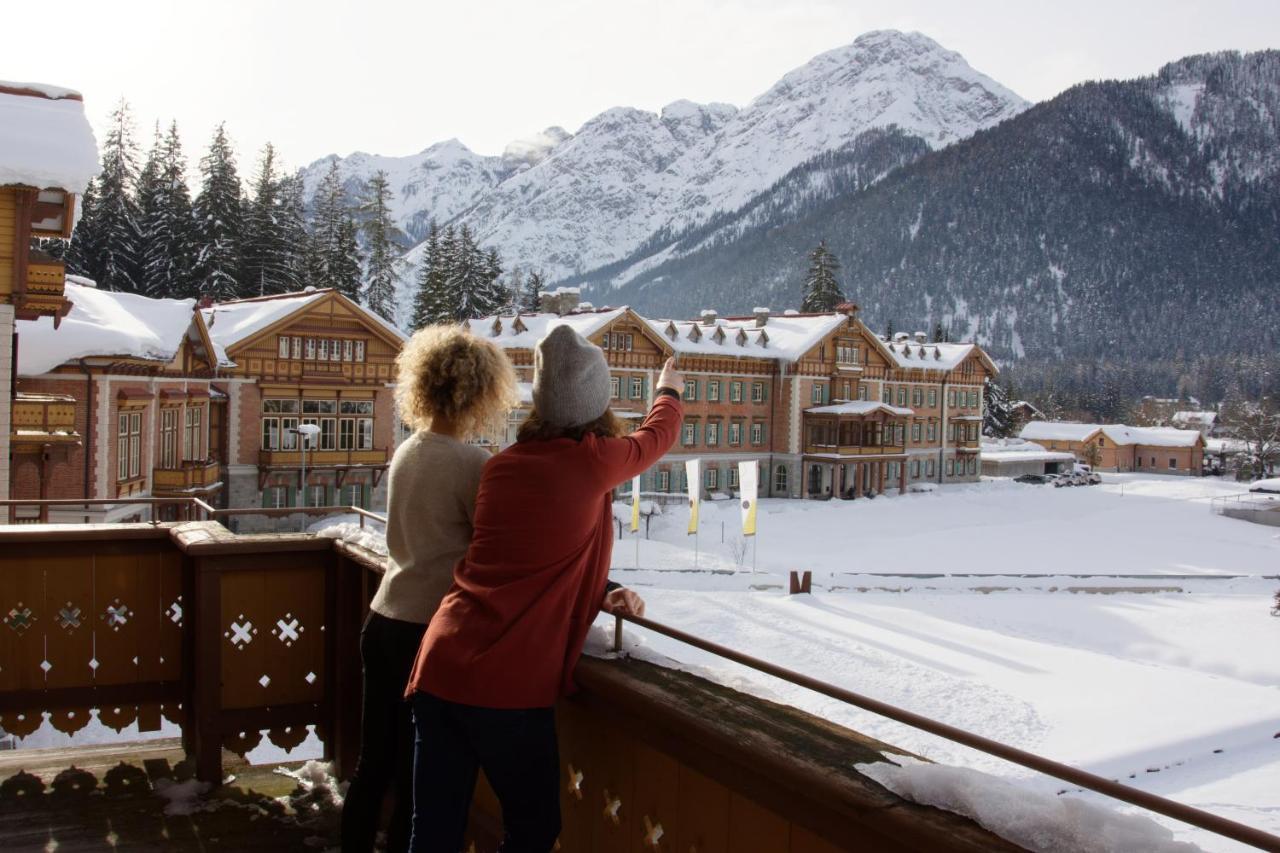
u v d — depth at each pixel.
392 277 78.62
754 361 63.84
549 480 2.64
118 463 26.17
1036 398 177.88
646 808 2.81
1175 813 1.60
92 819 4.53
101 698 5.08
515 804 2.71
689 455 60.97
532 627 2.62
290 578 4.97
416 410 3.39
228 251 63.81
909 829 1.81
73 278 32.78
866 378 70.00
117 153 65.31
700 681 2.73
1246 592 41.81
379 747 3.53
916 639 27.48
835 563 43.81
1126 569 48.00
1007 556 49.62
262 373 39.44
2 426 16.84
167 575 5.17
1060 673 23.81
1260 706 21.00
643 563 39.69
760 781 2.27
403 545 3.34
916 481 76.50
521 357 52.69
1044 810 1.72
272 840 4.34
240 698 4.90
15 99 16.84
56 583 5.01
